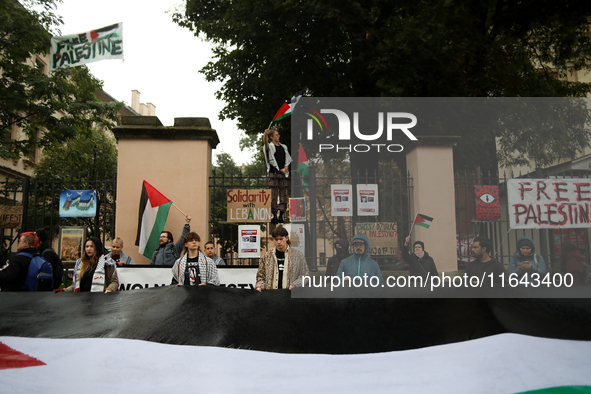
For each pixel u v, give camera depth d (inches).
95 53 408.5
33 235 212.5
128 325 110.1
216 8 491.2
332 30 384.8
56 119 551.8
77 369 93.4
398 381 84.7
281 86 429.1
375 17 438.9
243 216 291.1
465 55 409.1
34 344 101.0
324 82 413.4
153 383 85.6
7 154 520.7
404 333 99.1
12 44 499.8
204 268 185.5
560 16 432.5
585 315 100.7
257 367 89.5
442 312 103.7
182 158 297.0
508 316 100.7
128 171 295.6
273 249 166.7
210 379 90.1
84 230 291.6
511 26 446.9
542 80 442.3
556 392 78.8
